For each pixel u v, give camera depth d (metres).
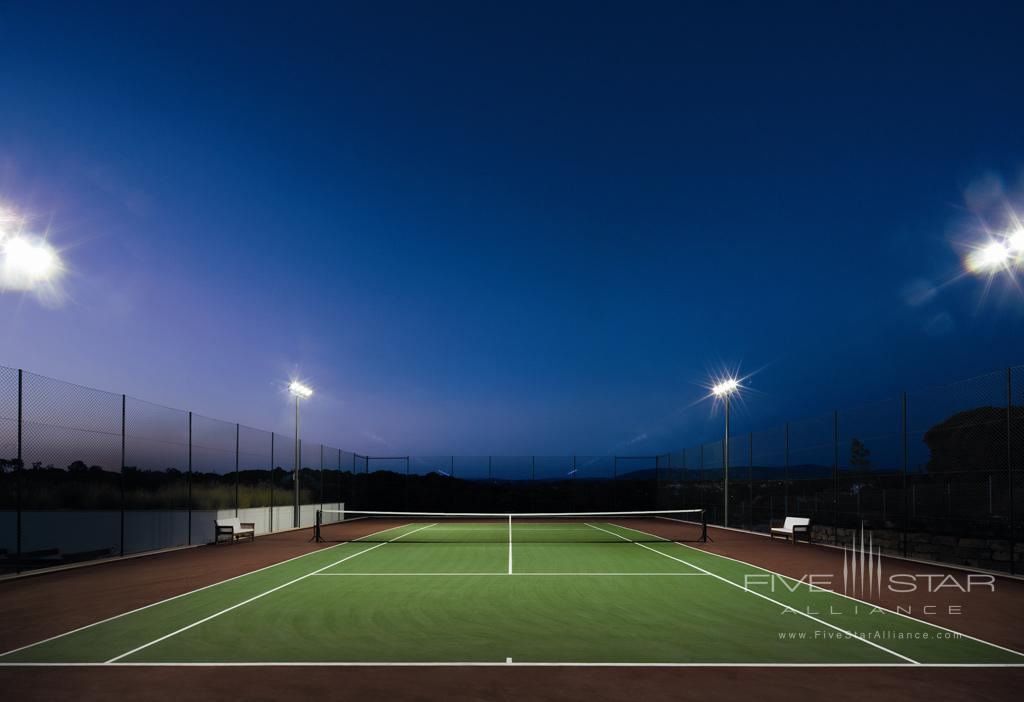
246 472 31.55
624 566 18.72
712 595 13.89
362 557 21.03
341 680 7.99
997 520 16.67
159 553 22.25
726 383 35.03
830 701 7.30
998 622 11.15
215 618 11.46
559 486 52.53
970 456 17.62
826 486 25.83
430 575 16.83
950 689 7.67
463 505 52.16
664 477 49.16
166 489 27.48
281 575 16.80
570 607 12.52
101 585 15.12
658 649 9.40
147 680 7.98
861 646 9.56
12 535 28.52
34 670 8.40
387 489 51.91
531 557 21.16
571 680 8.00
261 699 7.36
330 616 11.65
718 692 7.58
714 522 38.47
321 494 39.69
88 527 28.00
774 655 9.09
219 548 24.09
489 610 12.22
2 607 12.48
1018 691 7.61
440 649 9.39
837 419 24.86
